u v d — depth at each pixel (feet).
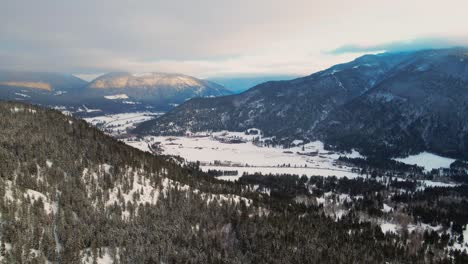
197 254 415.44
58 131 556.10
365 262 462.60
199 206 515.50
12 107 608.60
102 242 382.83
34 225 352.08
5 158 415.23
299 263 434.71
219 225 486.38
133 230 416.87
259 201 625.41
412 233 625.82
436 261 516.73
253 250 451.94
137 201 478.59
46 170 436.35
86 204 417.28
